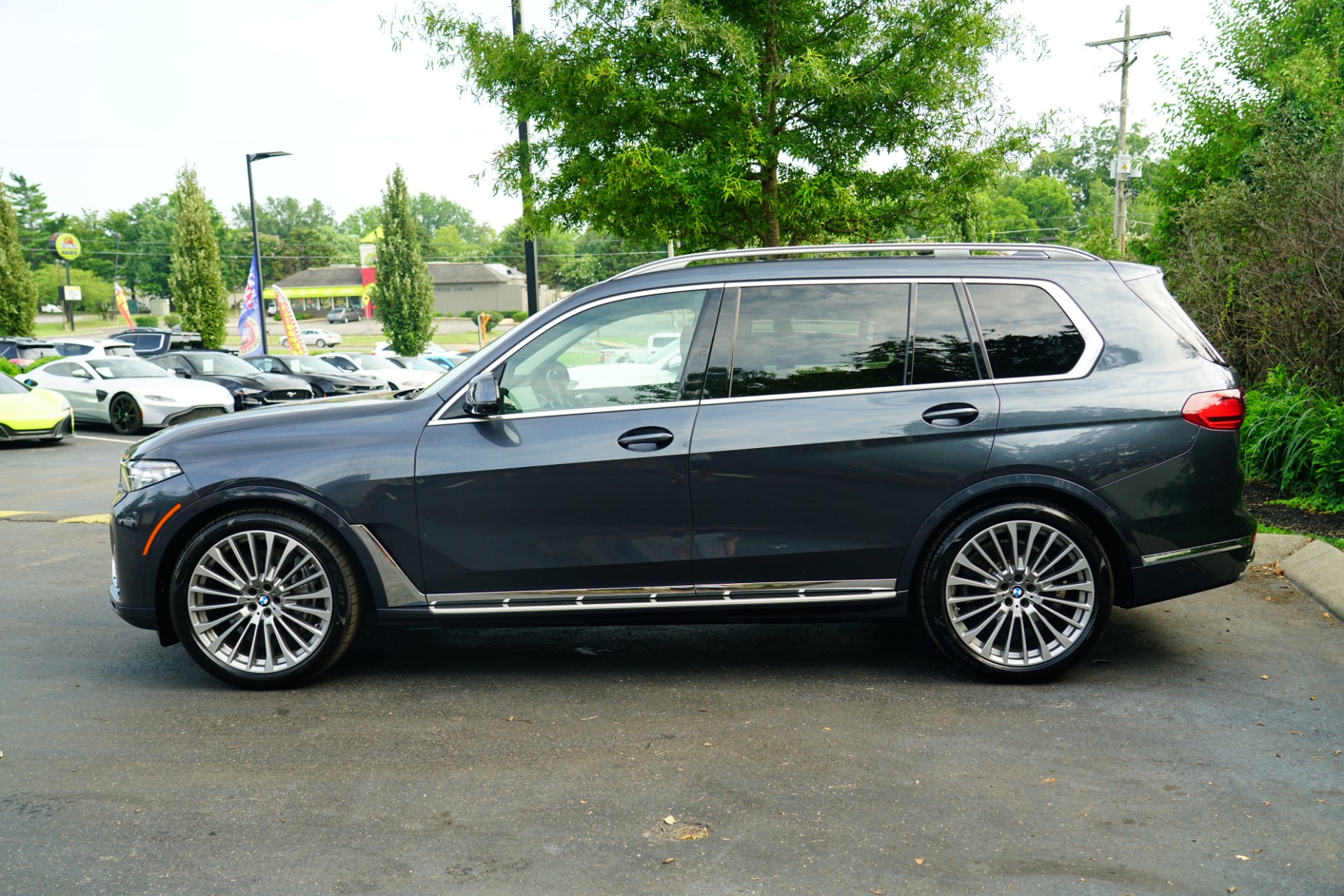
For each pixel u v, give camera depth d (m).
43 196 125.56
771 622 4.36
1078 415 4.18
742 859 2.88
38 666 4.76
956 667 4.57
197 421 4.62
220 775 3.50
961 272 4.34
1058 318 4.30
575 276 113.12
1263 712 3.94
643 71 8.39
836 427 4.19
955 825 3.06
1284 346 9.12
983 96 8.39
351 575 4.35
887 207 8.92
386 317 50.62
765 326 4.30
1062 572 4.25
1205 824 3.06
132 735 3.88
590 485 4.22
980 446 4.18
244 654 4.46
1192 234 10.60
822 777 3.42
